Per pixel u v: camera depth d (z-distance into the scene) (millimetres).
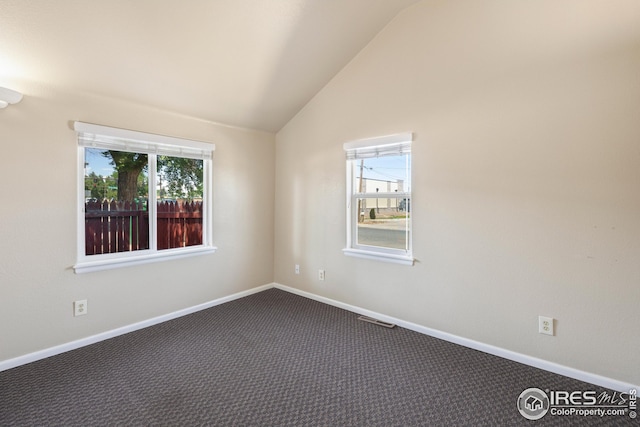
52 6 1947
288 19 2580
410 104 2875
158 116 3014
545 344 2268
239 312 3375
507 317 2422
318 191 3672
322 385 2102
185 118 3230
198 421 1764
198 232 3496
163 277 3129
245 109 3465
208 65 2750
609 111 1998
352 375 2215
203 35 2471
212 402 1925
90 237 2709
